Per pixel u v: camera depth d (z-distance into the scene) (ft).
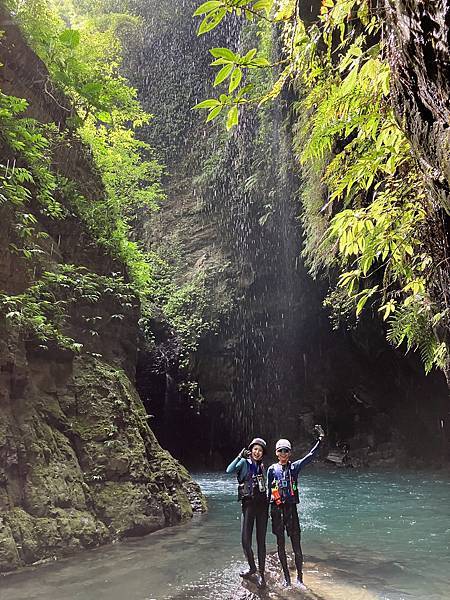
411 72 4.95
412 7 4.53
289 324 67.26
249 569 14.21
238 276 67.67
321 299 63.26
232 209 70.74
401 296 17.35
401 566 15.53
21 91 26.94
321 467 62.13
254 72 46.73
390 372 62.18
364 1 6.08
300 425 72.43
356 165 7.29
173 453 69.10
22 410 18.66
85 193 30.73
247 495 14.57
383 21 5.70
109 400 23.00
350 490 38.86
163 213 78.02
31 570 14.74
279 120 50.85
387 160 7.78
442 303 8.56
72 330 24.12
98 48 53.36
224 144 72.33
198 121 81.66
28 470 17.44
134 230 77.20
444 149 4.60
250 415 71.26
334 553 17.38
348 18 6.42
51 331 20.76
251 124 66.33
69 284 24.64
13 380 18.52
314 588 13.28
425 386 58.90
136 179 56.13
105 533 18.45
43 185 24.20
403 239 7.48
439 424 60.08
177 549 17.49
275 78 40.37
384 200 7.30
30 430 18.25
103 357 25.93
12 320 18.95
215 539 19.22
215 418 70.54
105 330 26.94
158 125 83.87
